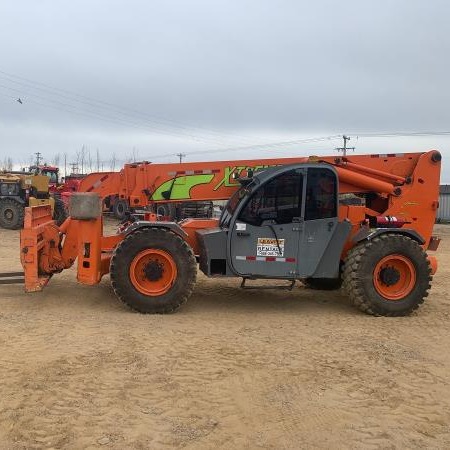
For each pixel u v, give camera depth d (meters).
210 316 7.14
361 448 3.70
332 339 6.16
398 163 8.29
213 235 7.22
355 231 7.68
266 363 5.29
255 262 7.22
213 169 8.37
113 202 24.25
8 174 21.67
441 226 34.94
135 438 3.72
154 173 8.52
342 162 8.20
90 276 7.30
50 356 5.27
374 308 7.28
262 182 7.16
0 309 7.18
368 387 4.75
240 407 4.27
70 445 3.60
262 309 7.65
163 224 7.18
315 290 9.10
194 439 3.74
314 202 7.28
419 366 5.32
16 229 19.64
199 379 4.81
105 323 6.57
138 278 7.13
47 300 7.72
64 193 22.34
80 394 4.39
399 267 7.40
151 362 5.19
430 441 3.82
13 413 4.02
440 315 7.52
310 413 4.20
